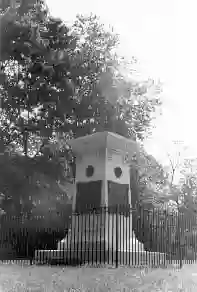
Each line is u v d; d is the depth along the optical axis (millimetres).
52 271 12742
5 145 32906
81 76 33750
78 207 19188
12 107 32938
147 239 20438
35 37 31031
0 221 22250
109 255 16875
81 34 36531
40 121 32375
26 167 30547
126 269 13391
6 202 30031
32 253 21078
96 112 33062
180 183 42125
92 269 13266
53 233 24766
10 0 33125
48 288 9039
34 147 35969
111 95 32656
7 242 21672
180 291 9641
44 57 31359
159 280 10797
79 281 10156
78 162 20016
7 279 10594
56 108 31703
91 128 32688
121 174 19547
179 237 19500
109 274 11828
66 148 31297
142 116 36219
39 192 30484
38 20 33344
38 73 31109
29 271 12875
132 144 20094
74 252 17297
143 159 33281
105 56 35656
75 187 19719
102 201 18422
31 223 23234
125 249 17906
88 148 19703
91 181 19172
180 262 17547
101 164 19078
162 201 35156
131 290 9180
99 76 33875
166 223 19781
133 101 35781
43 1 34188
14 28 31062
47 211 29953
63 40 33125
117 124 32969
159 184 36469
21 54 31750
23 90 32062
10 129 33469
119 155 19719
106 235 17781
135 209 18797
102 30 36625
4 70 34188
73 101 31953
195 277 12555
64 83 31734
